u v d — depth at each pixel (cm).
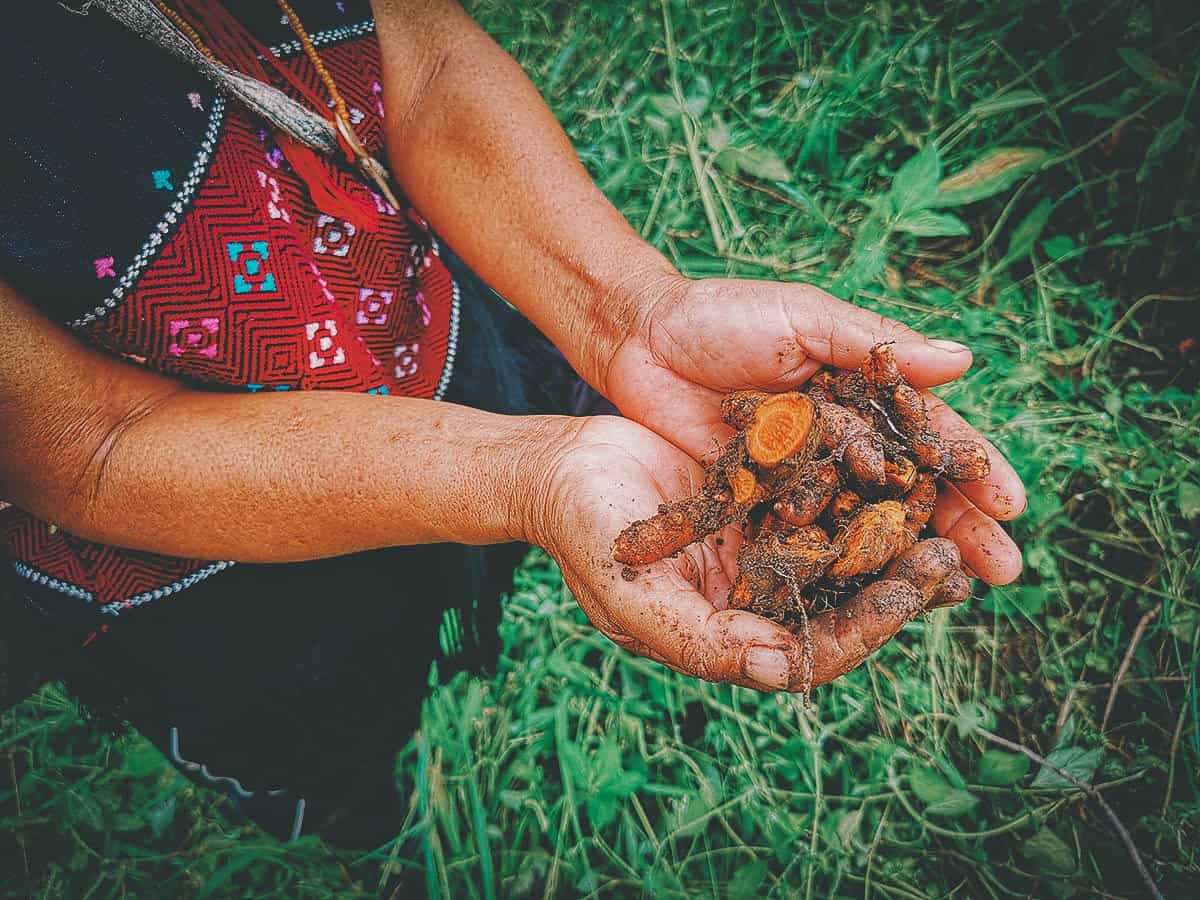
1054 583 76
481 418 47
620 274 52
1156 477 76
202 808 83
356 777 67
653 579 42
